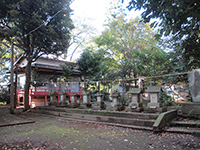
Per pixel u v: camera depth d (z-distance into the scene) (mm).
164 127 6879
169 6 4398
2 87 21344
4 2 11492
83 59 18312
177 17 4746
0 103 22672
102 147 5309
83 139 6168
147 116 8016
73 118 10438
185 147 5000
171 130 6480
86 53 18594
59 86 21047
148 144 5422
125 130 7254
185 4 4348
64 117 11000
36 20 11562
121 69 15211
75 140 6062
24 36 13031
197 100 8172
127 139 6012
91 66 18312
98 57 17859
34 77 16938
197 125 6746
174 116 8375
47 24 13836
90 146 5414
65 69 18016
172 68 11570
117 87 23297
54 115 11867
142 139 5941
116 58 18531
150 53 12836
